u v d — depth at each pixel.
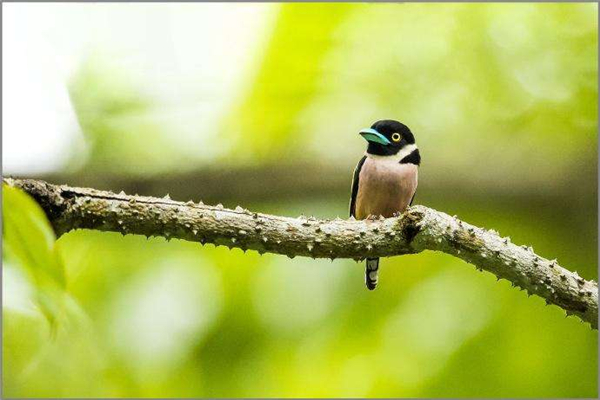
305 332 11.38
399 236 7.18
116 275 11.48
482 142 12.14
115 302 11.27
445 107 12.33
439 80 12.36
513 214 12.13
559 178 11.84
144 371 10.96
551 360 11.35
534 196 11.90
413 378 11.34
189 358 11.06
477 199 12.09
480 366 11.35
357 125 12.32
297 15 12.30
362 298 11.59
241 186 12.16
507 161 11.96
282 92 12.41
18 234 3.74
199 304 11.35
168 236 6.89
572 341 11.41
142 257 11.66
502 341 11.47
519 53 12.35
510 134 12.17
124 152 12.33
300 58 12.35
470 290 11.71
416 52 12.37
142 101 12.72
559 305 7.22
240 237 6.96
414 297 11.68
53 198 6.59
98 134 12.35
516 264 7.16
